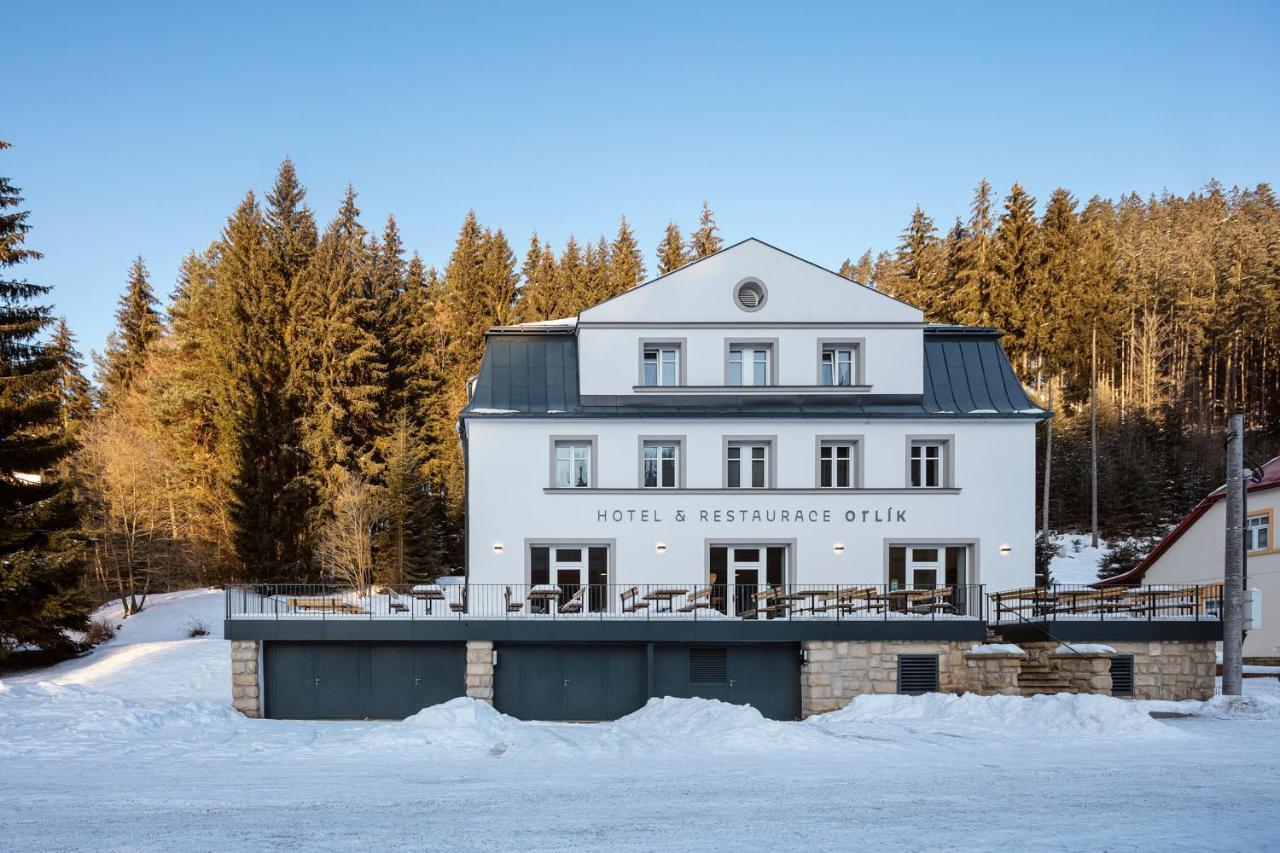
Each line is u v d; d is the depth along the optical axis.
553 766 16.80
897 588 28.81
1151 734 19.19
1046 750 17.89
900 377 29.61
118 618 43.34
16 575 30.45
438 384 62.12
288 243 56.84
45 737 19.14
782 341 29.59
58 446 33.03
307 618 24.53
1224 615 24.23
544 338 30.84
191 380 55.56
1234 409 71.75
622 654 25.23
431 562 47.59
